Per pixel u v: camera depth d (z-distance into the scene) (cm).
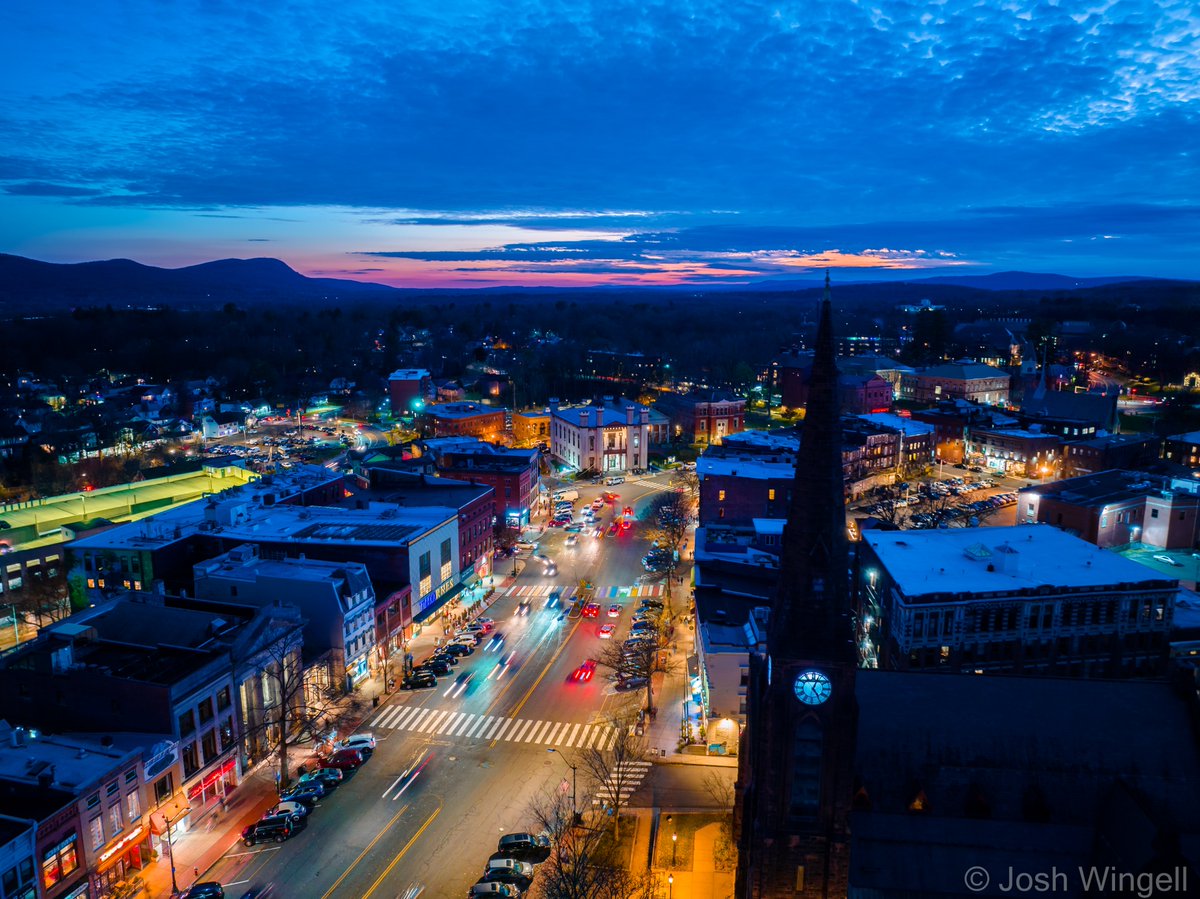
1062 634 8125
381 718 8262
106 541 10388
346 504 12394
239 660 7181
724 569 9706
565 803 6769
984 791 4575
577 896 5256
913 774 4622
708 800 6769
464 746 7719
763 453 15850
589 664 9388
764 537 10544
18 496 17338
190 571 10394
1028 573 8419
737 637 8025
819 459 3775
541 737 7869
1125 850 4244
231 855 6188
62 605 10650
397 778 7194
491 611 11200
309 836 6384
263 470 17775
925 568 8562
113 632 7581
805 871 4116
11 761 5834
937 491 17062
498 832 6431
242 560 9475
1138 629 8212
